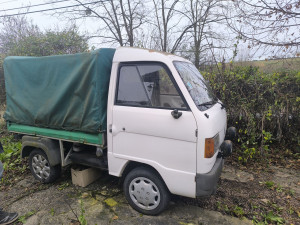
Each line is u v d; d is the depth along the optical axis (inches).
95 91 118.1
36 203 132.2
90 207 125.5
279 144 206.2
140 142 111.3
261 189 141.9
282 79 215.6
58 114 134.7
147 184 114.5
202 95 121.8
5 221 111.1
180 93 103.6
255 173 163.9
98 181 155.4
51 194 141.3
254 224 110.0
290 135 203.5
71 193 141.3
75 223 113.0
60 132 137.6
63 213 121.5
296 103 199.2
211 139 98.9
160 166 107.1
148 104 110.4
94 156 138.1
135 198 119.6
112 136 118.8
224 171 167.2
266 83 210.7
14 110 155.9
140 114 109.7
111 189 144.6
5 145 229.6
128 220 113.7
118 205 126.8
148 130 108.0
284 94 205.6
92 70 118.0
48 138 144.3
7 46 513.7
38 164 155.1
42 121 142.7
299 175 160.1
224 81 213.5
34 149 155.8
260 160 181.5
